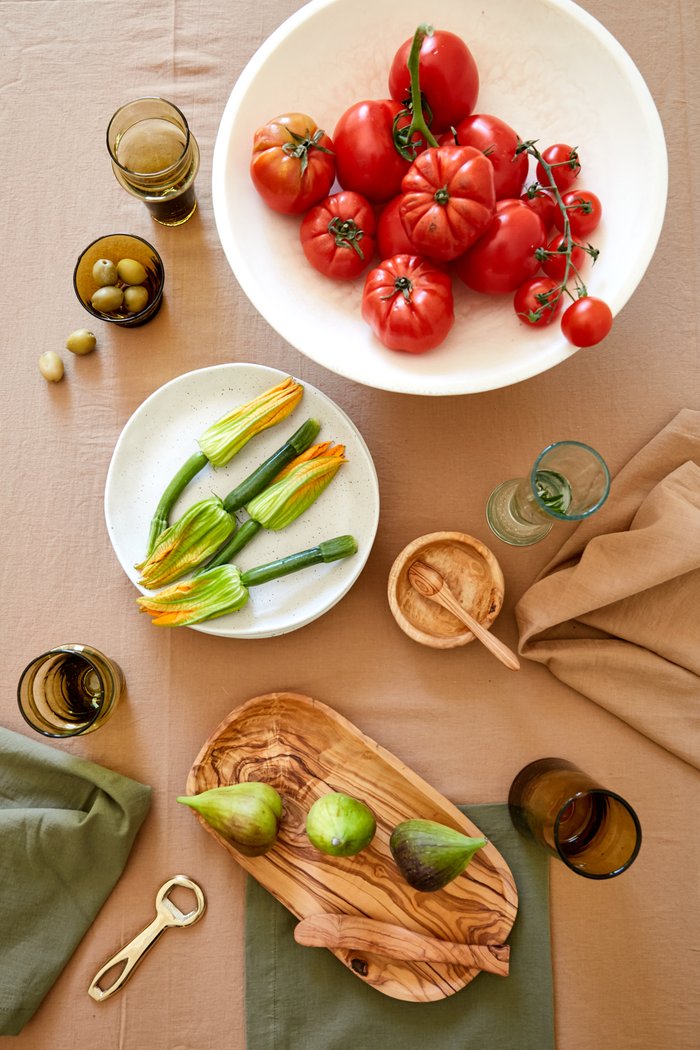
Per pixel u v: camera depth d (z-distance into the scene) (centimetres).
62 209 81
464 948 71
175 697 77
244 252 70
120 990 74
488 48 72
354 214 68
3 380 80
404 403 80
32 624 78
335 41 71
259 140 69
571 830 73
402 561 75
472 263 68
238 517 77
